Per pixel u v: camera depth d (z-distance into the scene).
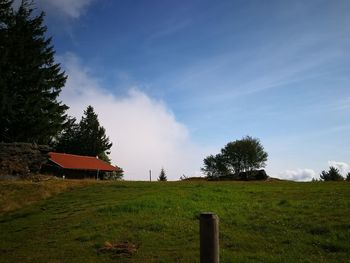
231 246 14.39
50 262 13.71
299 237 14.77
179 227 17.42
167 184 39.53
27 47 64.50
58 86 68.31
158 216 19.92
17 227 22.17
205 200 24.80
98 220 20.28
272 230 16.11
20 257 14.88
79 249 15.06
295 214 18.81
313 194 26.77
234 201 24.59
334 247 13.27
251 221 17.88
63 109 68.19
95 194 33.50
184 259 12.98
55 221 22.36
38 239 17.97
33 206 30.97
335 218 17.25
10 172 43.22
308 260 12.03
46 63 68.12
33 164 45.81
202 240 7.67
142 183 41.34
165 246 14.86
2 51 59.97
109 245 14.88
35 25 67.00
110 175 77.62
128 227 18.02
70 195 34.12
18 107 60.19
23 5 66.31
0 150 43.44
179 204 22.92
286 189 31.33
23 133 59.66
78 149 98.88
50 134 65.06
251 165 104.19
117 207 22.70
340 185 34.28
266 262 11.93
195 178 70.06
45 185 37.56
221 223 17.83
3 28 64.88
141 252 14.19
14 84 60.75
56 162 61.34
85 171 67.25
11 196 33.62
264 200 24.72
